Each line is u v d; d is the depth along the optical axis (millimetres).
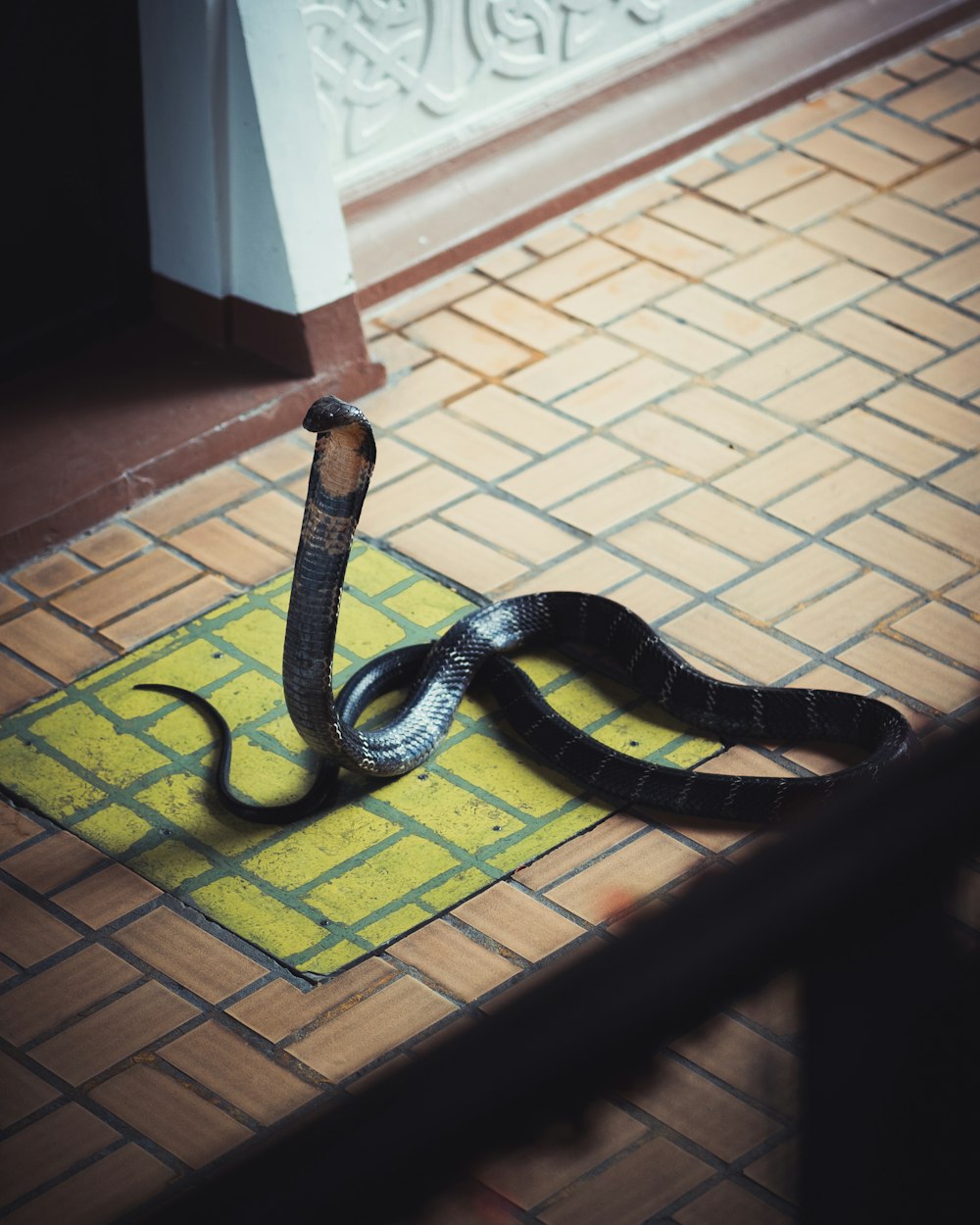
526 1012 964
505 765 3695
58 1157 2871
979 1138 1404
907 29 6250
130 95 4520
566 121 5547
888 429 4695
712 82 5828
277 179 4480
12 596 4246
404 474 4598
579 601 3998
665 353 5008
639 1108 2852
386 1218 955
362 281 5137
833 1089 1233
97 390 4719
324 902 3359
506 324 5137
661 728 3799
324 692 3355
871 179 5684
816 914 994
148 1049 3072
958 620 4059
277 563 4344
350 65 4938
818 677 3904
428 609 4152
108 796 3639
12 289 4680
